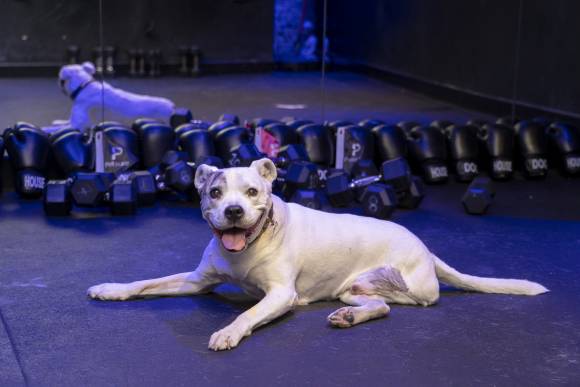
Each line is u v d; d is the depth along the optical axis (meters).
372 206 5.52
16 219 5.36
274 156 6.26
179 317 3.71
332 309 3.85
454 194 6.40
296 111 9.91
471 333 3.61
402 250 3.88
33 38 11.98
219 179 3.42
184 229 5.21
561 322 3.77
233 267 3.64
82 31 12.15
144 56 12.38
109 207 5.71
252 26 13.02
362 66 12.88
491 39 10.04
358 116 9.80
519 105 9.50
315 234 3.75
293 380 3.11
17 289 4.05
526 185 6.80
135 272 4.37
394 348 3.43
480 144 7.02
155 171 6.14
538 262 4.70
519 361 3.33
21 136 5.89
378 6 12.38
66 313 3.74
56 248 4.75
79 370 3.17
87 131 6.56
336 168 6.36
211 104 10.24
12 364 3.20
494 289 4.10
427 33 11.37
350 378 3.13
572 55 8.52
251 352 3.35
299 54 13.25
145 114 7.93
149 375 3.13
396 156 6.63
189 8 12.61
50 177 6.19
